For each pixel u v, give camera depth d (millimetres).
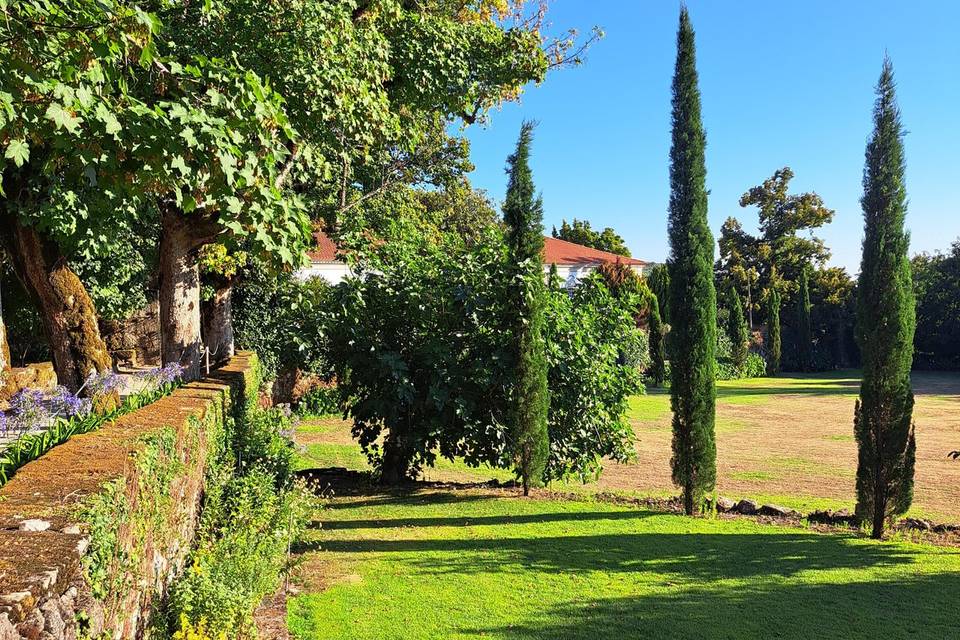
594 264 40250
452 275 10359
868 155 8297
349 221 12750
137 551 2975
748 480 11883
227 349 12117
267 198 5156
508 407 10156
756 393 30516
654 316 34156
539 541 7445
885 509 7934
